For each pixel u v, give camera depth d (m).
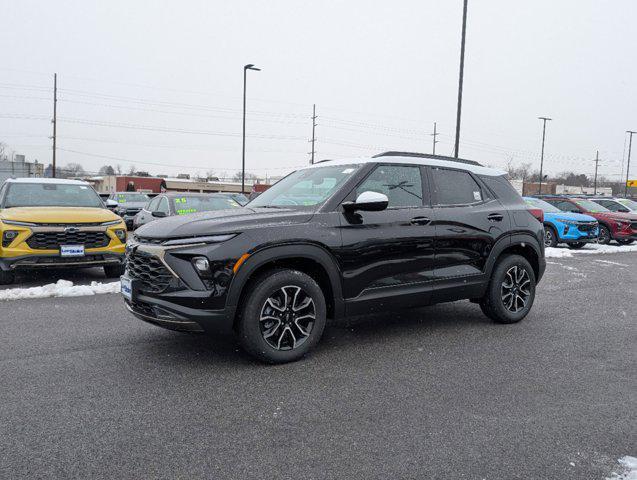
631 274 10.10
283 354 4.11
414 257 4.73
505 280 5.55
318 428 3.03
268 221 4.08
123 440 2.85
